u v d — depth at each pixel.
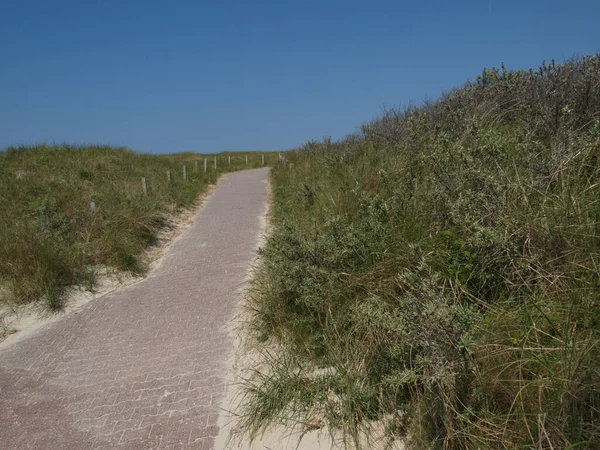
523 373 2.62
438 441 2.65
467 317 2.67
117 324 5.54
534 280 3.22
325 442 3.14
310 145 13.71
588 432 2.17
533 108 5.75
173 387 4.12
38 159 14.21
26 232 7.37
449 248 3.91
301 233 5.20
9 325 5.75
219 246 8.42
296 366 3.88
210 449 3.33
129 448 3.41
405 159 6.20
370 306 3.50
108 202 9.50
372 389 3.17
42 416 3.89
